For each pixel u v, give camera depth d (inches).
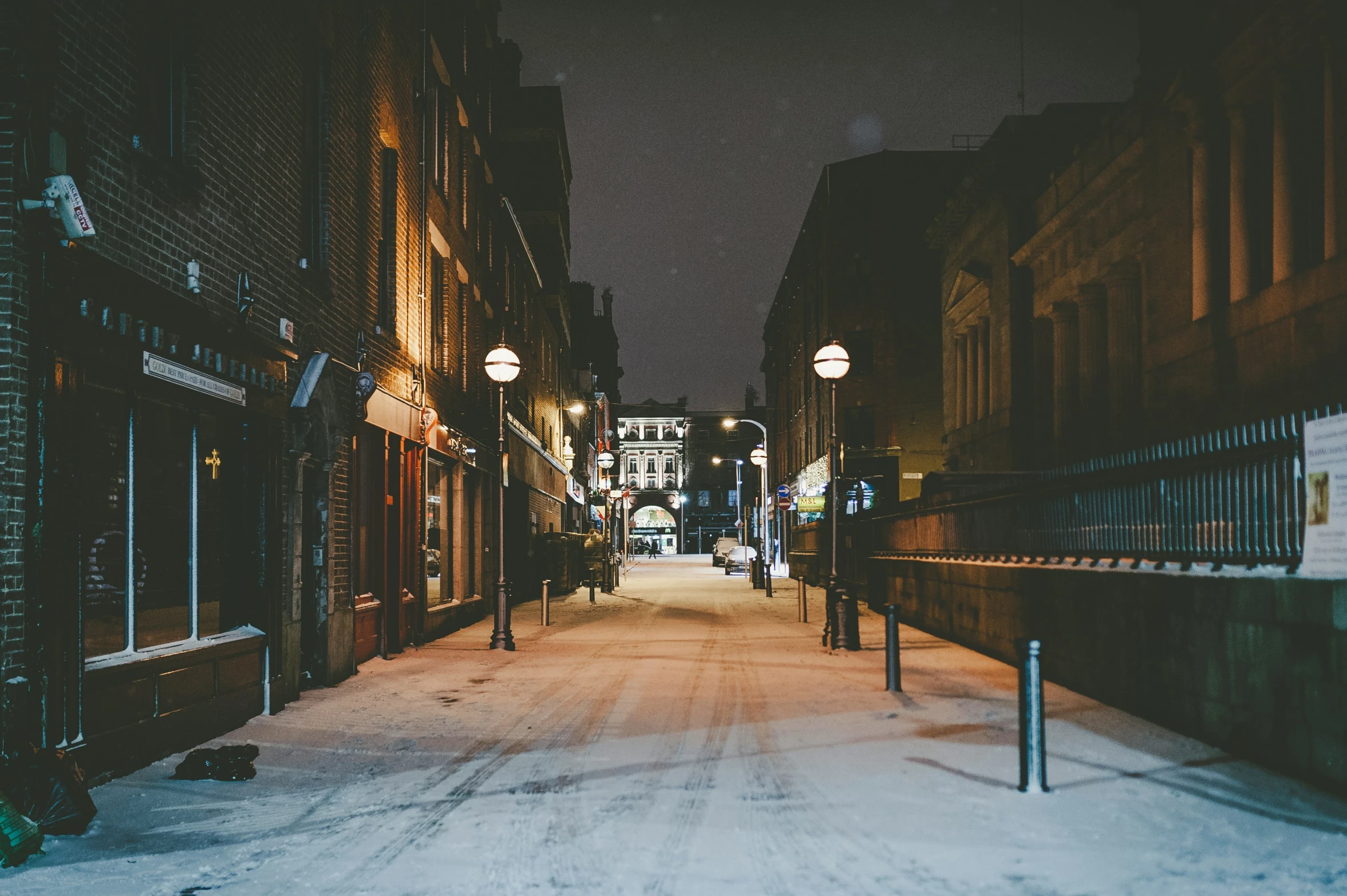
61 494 245.1
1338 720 253.0
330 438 455.5
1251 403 612.1
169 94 313.7
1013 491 546.6
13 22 231.3
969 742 319.6
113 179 273.9
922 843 210.5
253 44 374.0
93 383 271.1
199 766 275.1
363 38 526.6
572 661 552.1
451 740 327.9
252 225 373.1
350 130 506.3
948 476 935.0
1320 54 577.9
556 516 1659.7
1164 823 225.6
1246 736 295.9
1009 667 518.3
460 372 845.8
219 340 335.0
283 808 243.1
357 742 326.3
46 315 238.8
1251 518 315.6
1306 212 603.8
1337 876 188.5
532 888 184.9
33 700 233.9
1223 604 310.7
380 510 569.6
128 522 288.4
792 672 499.2
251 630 371.6
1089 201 911.0
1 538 228.2
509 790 260.4
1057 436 1025.5
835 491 619.8
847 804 243.0
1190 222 705.0
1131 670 379.9
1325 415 270.5
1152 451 383.2
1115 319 885.8
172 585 316.8
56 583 242.1
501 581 624.1
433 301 748.6
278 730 347.6
